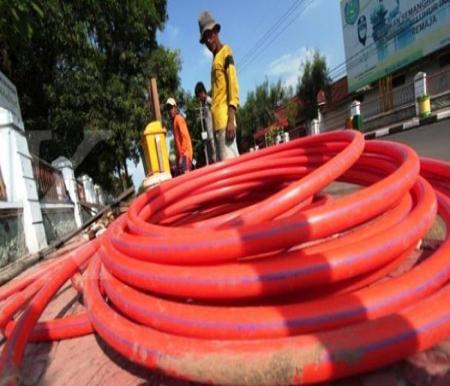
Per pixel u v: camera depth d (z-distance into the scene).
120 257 1.72
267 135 29.94
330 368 1.02
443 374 1.09
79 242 4.93
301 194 1.72
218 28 3.83
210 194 3.12
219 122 3.88
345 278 1.31
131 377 1.36
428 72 16.19
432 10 14.70
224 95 3.84
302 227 1.38
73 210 7.73
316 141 2.79
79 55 10.00
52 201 6.42
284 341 1.09
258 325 1.17
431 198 1.68
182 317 1.27
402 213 1.63
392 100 17.36
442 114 11.01
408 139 8.62
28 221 4.54
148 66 13.34
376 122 17.88
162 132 5.50
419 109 13.44
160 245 1.54
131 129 12.55
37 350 1.70
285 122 30.55
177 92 15.45
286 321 1.16
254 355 1.05
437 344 1.16
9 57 7.80
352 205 1.45
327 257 1.29
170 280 1.40
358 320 1.17
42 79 10.12
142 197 2.66
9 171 4.47
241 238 1.39
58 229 6.32
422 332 1.06
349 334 1.06
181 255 1.47
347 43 20.89
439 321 1.09
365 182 2.58
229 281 1.30
